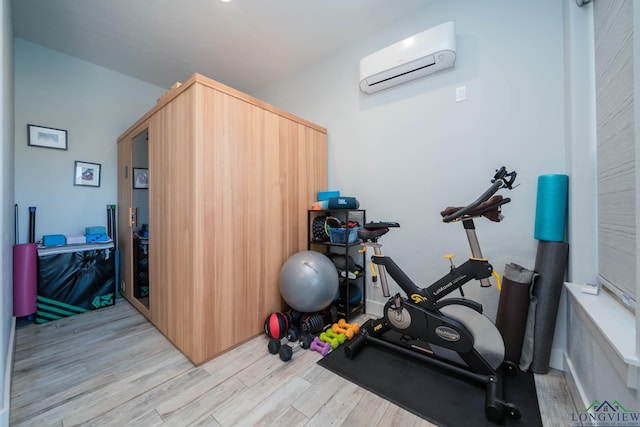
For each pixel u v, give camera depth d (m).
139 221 2.65
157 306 2.21
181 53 2.80
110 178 3.14
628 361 0.78
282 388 1.49
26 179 2.61
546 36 1.71
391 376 1.58
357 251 2.63
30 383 1.53
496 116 1.88
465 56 2.00
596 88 1.41
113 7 2.14
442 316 1.62
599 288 1.37
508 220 1.84
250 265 2.04
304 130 2.56
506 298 1.69
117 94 3.19
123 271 3.04
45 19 2.28
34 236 2.57
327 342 1.91
